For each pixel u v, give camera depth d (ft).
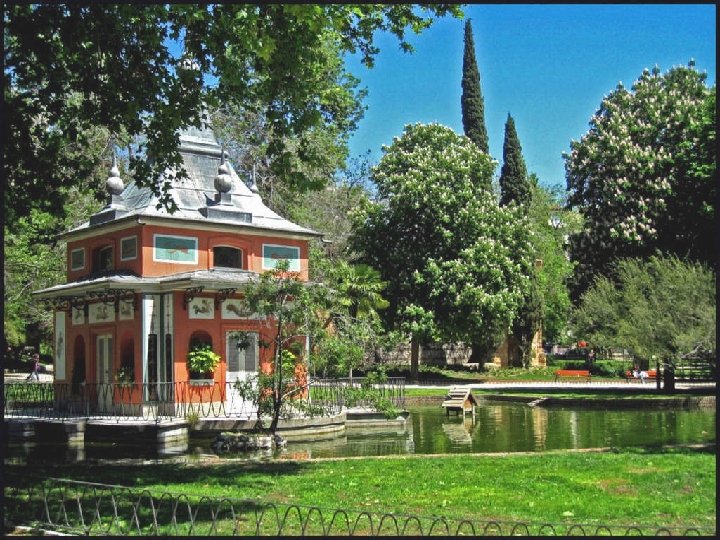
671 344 103.86
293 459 56.18
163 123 51.60
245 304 70.85
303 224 156.04
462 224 157.69
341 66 136.77
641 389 129.80
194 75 50.67
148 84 51.39
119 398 84.07
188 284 79.25
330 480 45.62
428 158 160.25
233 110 140.46
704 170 123.95
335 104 59.82
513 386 144.36
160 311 83.92
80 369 93.97
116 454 64.69
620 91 150.61
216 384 84.89
